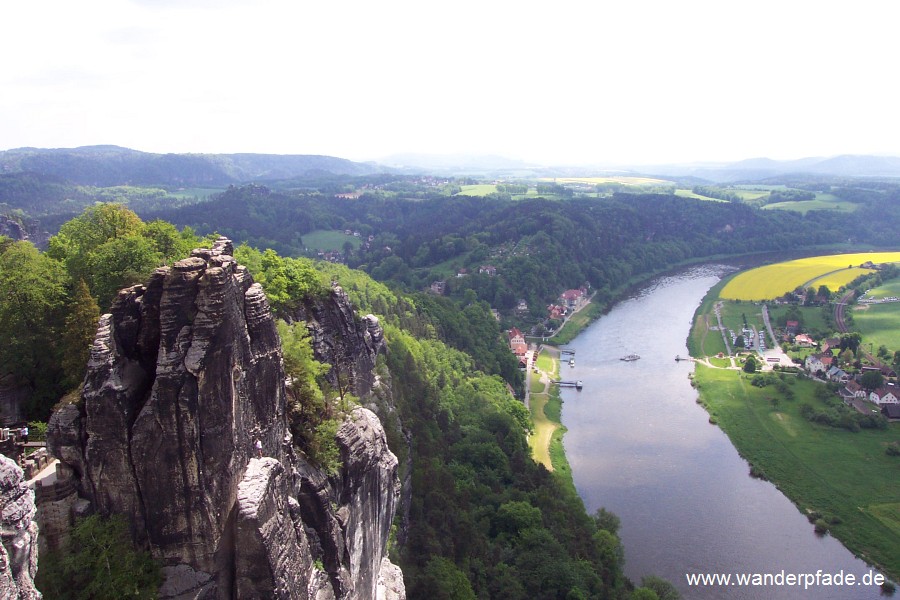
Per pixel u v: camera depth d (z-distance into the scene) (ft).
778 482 380.78
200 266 107.86
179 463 103.91
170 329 104.37
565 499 330.95
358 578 147.95
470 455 338.75
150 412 102.78
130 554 101.76
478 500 304.09
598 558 280.92
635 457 412.77
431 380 374.43
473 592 229.45
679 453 419.95
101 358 103.76
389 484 168.86
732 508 352.90
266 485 110.01
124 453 103.40
